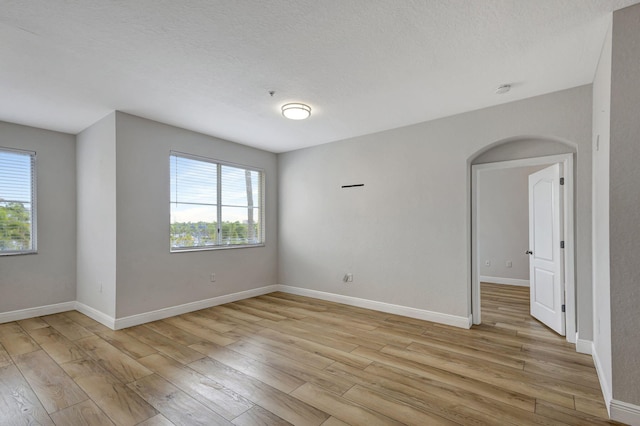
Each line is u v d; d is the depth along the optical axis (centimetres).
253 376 255
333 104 348
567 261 333
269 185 566
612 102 200
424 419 200
